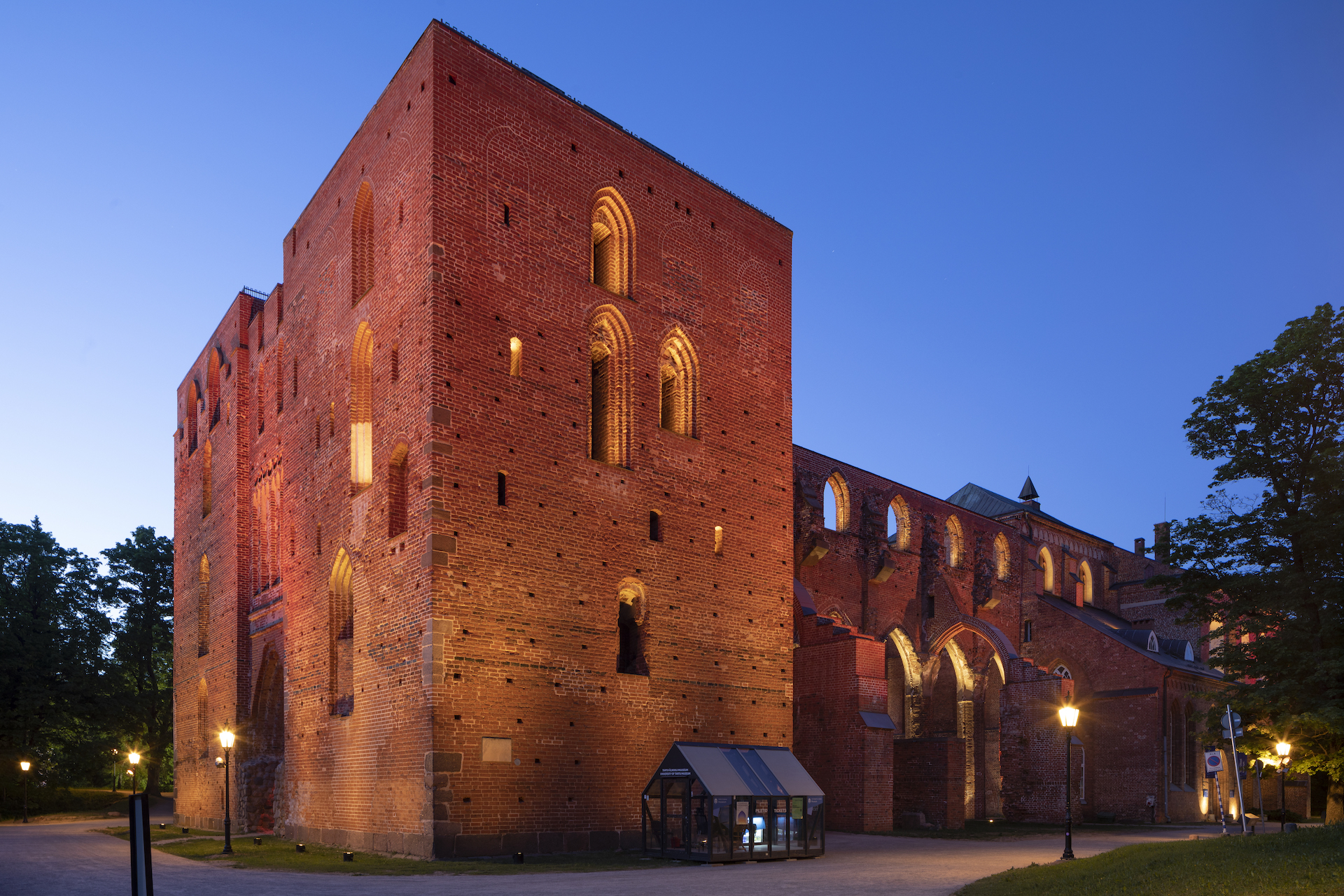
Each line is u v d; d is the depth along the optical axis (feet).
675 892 59.57
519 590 90.43
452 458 87.86
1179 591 110.83
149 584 245.24
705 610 108.06
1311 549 101.45
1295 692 96.84
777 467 120.88
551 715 90.58
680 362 112.98
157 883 66.59
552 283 99.14
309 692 108.17
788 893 58.90
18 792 203.51
